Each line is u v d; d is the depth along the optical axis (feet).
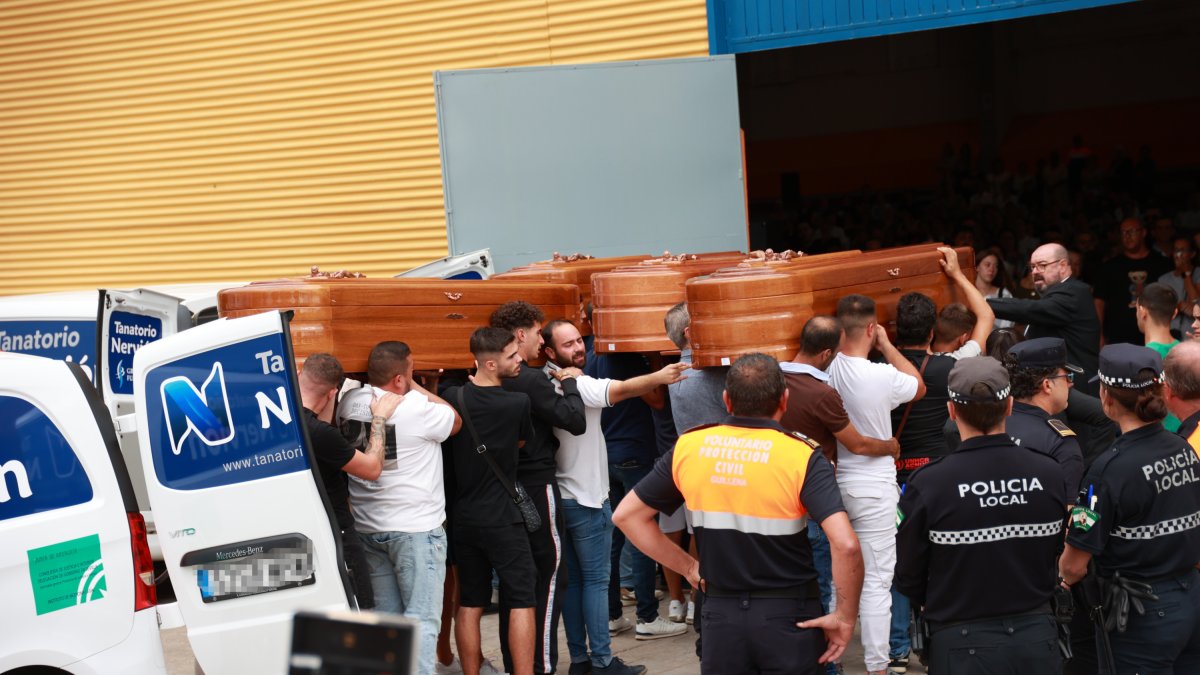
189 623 14.65
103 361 19.02
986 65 69.92
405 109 32.91
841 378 17.07
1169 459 13.04
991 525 12.05
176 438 14.76
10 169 37.91
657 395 20.13
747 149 74.90
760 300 17.11
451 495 18.76
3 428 13.84
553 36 31.24
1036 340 15.76
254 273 35.14
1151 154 63.72
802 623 12.35
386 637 3.67
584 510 18.72
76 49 36.55
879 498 17.24
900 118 72.18
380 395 16.92
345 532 16.20
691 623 21.58
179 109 35.45
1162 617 13.10
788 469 12.29
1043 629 12.19
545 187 27.86
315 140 33.96
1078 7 27.02
